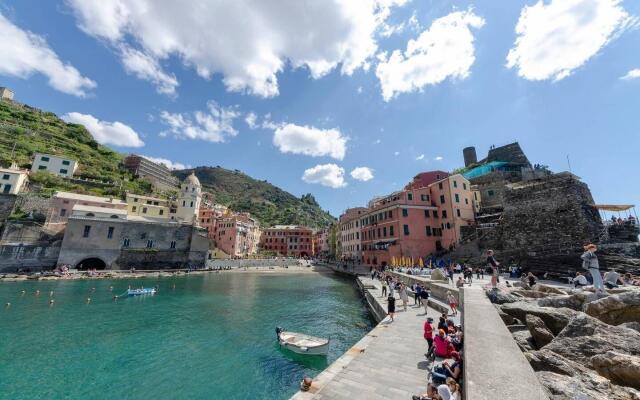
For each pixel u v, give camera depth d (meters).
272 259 95.56
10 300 31.94
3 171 66.62
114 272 57.50
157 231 68.00
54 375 15.36
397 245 53.44
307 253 132.75
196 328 23.94
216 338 21.44
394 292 29.77
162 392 13.79
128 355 18.12
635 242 29.70
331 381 10.18
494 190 57.28
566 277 27.77
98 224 60.97
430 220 55.25
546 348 8.37
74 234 58.03
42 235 56.69
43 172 79.25
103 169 103.38
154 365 16.72
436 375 8.31
